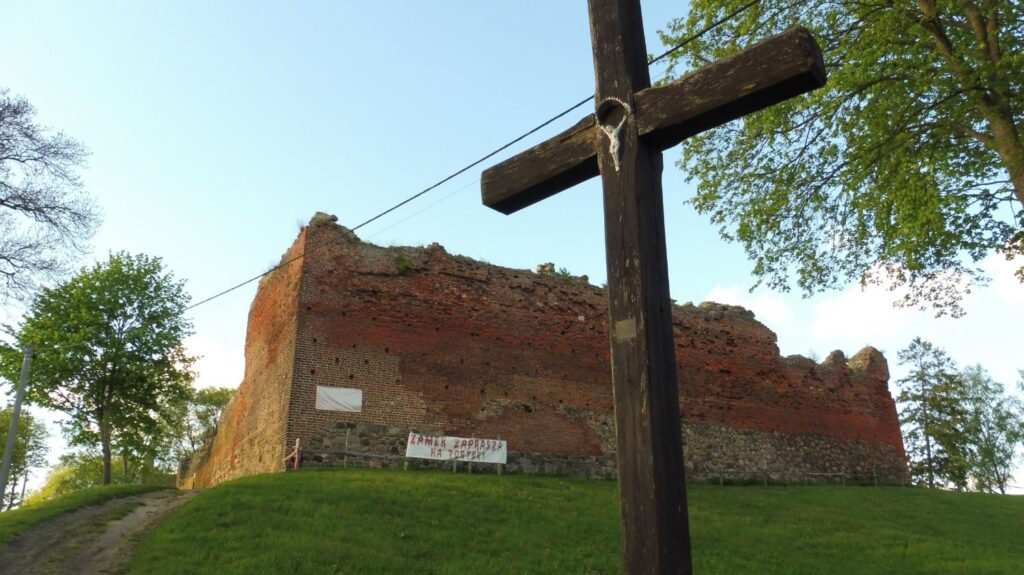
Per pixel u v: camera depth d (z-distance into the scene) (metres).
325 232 23.33
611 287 4.84
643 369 4.52
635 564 4.30
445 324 24.12
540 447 24.33
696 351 30.25
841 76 13.53
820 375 34.16
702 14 15.27
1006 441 51.75
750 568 14.93
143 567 11.43
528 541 14.74
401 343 23.12
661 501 4.30
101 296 30.41
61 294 30.03
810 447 32.09
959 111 13.12
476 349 24.39
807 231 15.41
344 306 22.66
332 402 21.47
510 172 5.93
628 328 4.66
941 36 13.21
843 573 15.50
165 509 16.39
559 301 26.92
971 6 12.68
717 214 16.28
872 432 34.94
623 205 4.92
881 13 13.57
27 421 51.50
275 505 15.05
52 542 13.09
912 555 17.80
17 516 14.44
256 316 26.92
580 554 14.32
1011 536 22.34
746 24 14.62
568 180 5.71
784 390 32.38
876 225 14.62
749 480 29.19
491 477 20.61
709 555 15.62
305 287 22.23
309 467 20.42
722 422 29.75
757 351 32.31
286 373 21.77
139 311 31.23
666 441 4.44
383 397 22.25
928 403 49.66
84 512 15.58
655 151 5.14
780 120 14.89
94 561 12.12
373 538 13.65
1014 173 12.20
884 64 13.78
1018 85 12.50
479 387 24.00
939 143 13.70
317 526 13.97
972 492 31.03
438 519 15.45
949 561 17.41
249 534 13.20
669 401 4.54
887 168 13.91
